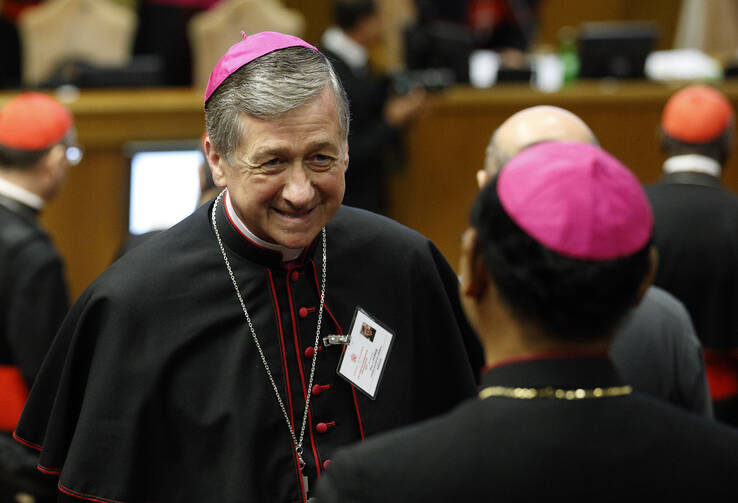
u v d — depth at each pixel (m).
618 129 13.09
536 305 2.86
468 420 2.88
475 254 3.04
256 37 3.88
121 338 4.09
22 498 6.57
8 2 17.06
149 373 4.06
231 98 3.75
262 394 4.14
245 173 3.78
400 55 15.40
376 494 2.79
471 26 18.52
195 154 11.54
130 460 4.04
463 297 3.16
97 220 11.59
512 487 2.74
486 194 3.01
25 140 7.45
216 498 4.01
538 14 19.59
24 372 7.02
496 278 2.92
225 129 3.79
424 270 4.56
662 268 7.00
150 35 16.98
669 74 14.77
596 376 2.93
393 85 12.00
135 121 11.61
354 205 12.02
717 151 7.32
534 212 2.87
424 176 12.77
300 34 15.41
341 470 2.87
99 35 15.53
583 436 2.81
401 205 12.78
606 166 2.94
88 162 11.49
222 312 4.18
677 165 7.36
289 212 3.83
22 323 7.03
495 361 3.06
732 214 7.00
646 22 22.03
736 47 19.22
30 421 4.39
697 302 7.00
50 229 11.45
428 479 2.77
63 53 15.32
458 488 2.75
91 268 11.64
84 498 4.02
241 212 4.00
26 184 7.54
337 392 4.28
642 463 2.79
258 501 4.03
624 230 2.86
